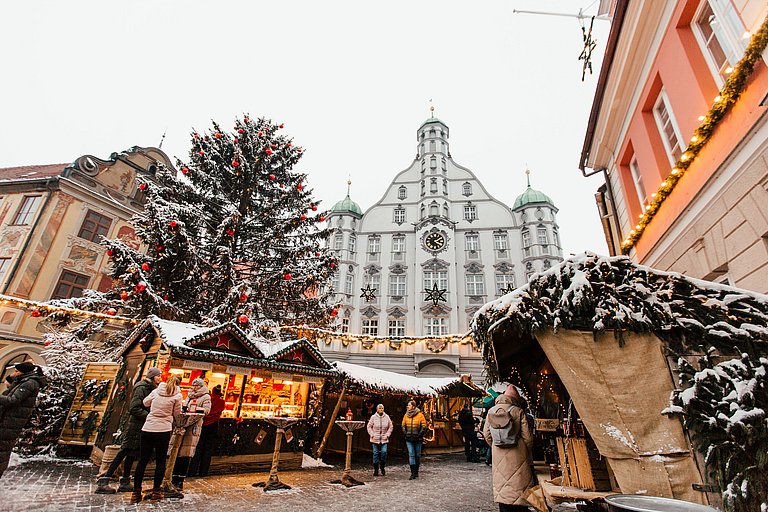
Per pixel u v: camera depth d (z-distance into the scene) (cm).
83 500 512
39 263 1652
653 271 376
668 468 323
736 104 450
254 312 1205
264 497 598
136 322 1149
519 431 434
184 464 604
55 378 990
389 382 1192
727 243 495
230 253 1216
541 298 399
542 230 3197
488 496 664
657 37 649
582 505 364
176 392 563
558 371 385
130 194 2075
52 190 1769
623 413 351
